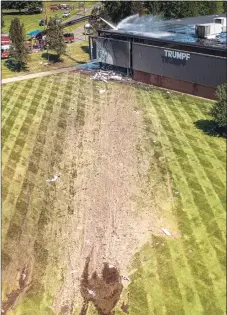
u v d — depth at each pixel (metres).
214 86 35.03
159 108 34.91
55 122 32.88
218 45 34.88
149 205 22.41
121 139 29.77
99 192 23.80
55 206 22.75
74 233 20.69
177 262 18.50
